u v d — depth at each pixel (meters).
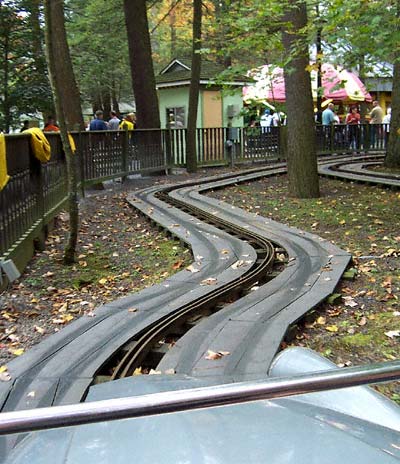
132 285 6.11
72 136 10.77
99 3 22.89
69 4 25.00
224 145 18.59
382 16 6.67
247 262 6.37
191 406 1.38
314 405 1.97
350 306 5.09
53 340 4.27
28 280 6.04
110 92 33.44
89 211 10.35
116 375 3.66
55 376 3.64
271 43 9.04
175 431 1.63
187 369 3.69
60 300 5.52
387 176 13.06
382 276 5.87
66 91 14.27
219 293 5.25
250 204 10.64
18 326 4.77
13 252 5.84
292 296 5.12
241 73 10.53
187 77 21.88
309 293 5.18
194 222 8.74
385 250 6.88
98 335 4.33
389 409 2.12
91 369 3.73
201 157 17.80
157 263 6.98
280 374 2.43
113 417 1.33
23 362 3.87
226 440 1.59
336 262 6.24
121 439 1.62
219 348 3.99
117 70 29.14
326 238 7.73
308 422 1.76
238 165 18.98
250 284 5.69
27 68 15.42
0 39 15.12
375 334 4.46
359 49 7.40
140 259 7.18
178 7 28.80
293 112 10.82
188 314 4.76
